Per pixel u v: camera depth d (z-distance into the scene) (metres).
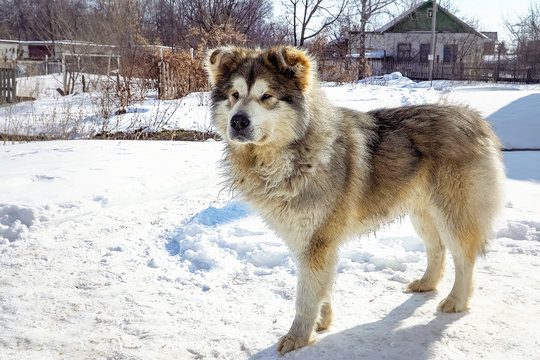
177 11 14.59
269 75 1.34
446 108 1.59
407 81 11.81
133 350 1.29
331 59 11.92
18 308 1.48
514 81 14.34
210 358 1.27
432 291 1.62
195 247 1.93
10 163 2.93
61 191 2.38
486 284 1.62
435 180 1.50
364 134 1.48
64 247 1.92
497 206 1.53
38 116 5.26
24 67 11.12
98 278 1.69
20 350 1.28
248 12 12.79
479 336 1.32
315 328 1.38
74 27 12.38
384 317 1.45
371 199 1.47
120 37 9.20
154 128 4.54
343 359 1.24
